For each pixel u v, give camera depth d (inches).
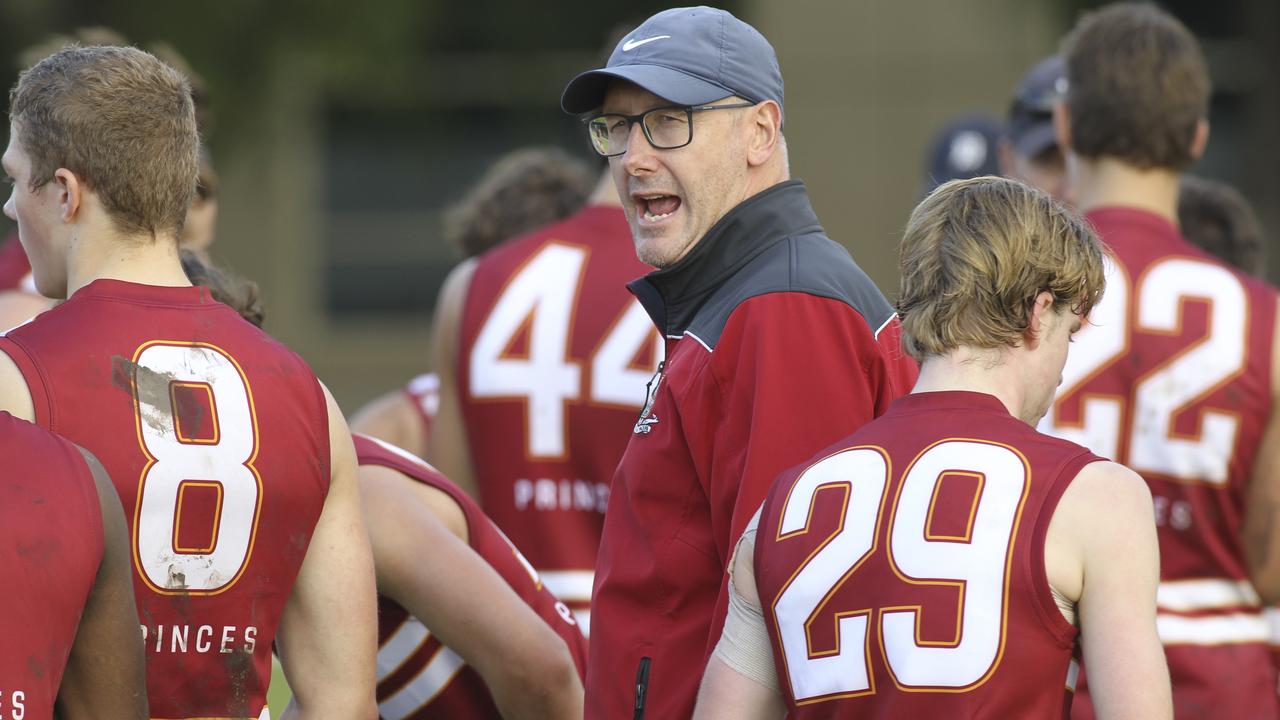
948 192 306.3
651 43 360.5
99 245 320.5
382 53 1658.5
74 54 324.5
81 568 268.7
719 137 354.6
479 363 512.1
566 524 500.7
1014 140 587.2
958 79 2066.9
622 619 348.5
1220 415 452.4
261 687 323.6
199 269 383.6
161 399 310.2
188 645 312.3
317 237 2257.6
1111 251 319.9
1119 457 458.6
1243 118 2143.2
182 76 337.1
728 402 331.6
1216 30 2145.7
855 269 350.9
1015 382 296.8
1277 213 2130.9
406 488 386.6
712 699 299.0
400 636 394.0
